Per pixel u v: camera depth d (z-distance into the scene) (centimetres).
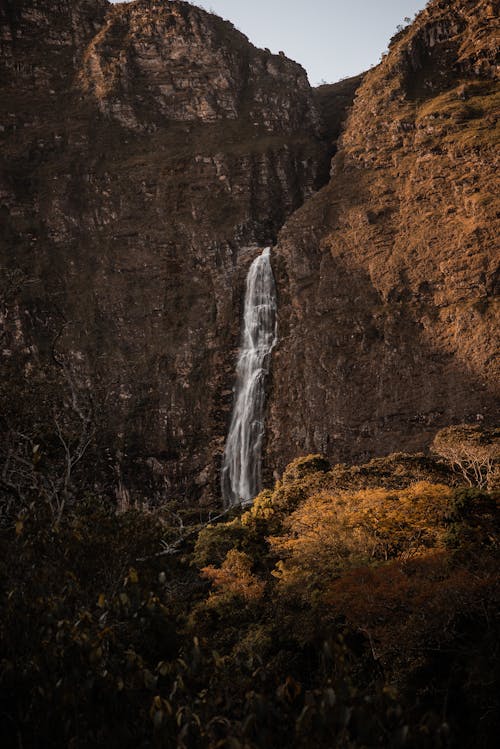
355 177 11919
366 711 709
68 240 12612
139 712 784
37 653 836
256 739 698
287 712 754
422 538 3738
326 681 781
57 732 746
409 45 12700
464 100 11600
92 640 852
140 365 11438
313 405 10094
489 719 2238
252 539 4734
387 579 2934
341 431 9719
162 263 12262
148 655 962
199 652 855
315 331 10512
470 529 3544
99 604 928
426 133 11362
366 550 3706
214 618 3753
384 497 4169
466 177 10362
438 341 9469
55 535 1104
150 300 12019
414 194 10869
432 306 9875
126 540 1167
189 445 11094
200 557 4572
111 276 12231
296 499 5325
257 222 12675
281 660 2920
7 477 1250
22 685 789
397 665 2738
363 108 12788
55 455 1480
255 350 11175
